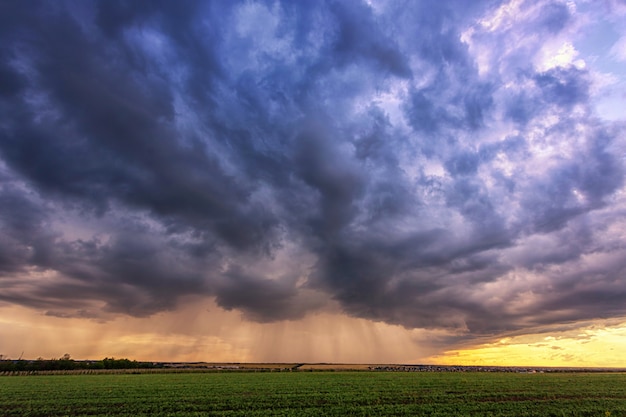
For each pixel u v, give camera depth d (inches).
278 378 3464.6
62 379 3233.3
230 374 4205.2
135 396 1959.9
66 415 1418.6
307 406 1647.4
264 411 1469.0
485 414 1400.1
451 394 2041.1
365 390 2245.3
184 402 1743.4
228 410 1533.0
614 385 2605.8
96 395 1996.8
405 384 2696.9
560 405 1635.1
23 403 1681.8
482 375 3991.1
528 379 3238.2
